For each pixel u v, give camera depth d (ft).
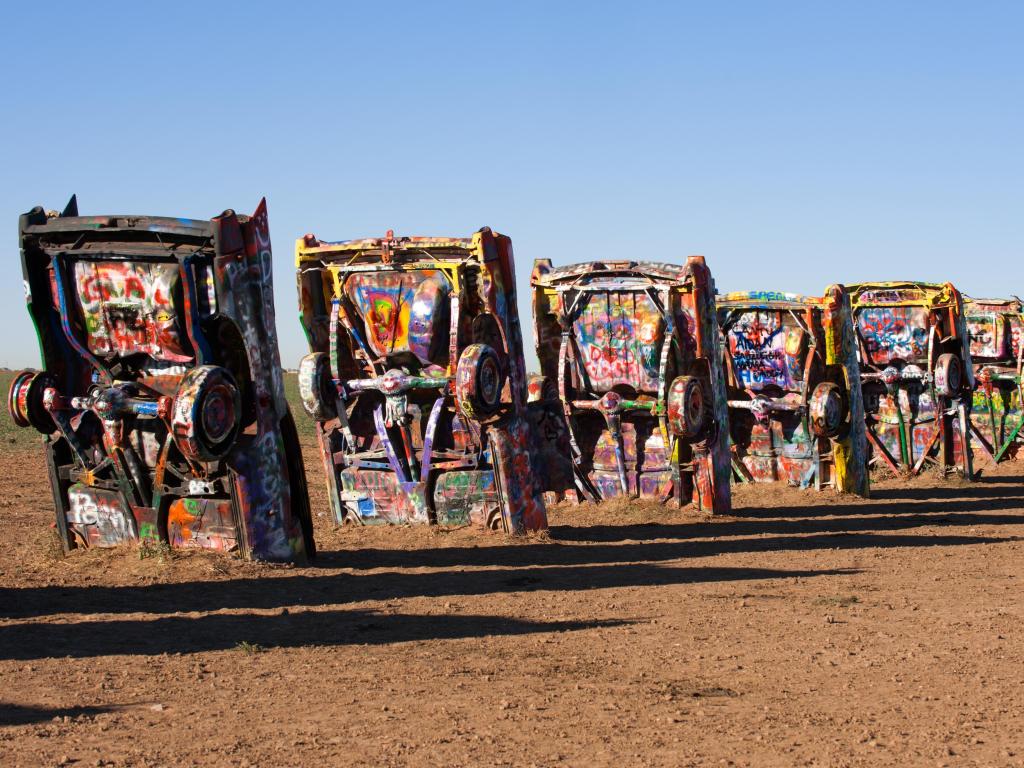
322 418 48.03
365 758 18.26
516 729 19.83
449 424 47.34
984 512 55.93
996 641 26.86
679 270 52.49
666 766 17.78
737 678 23.49
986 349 80.07
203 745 18.99
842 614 30.37
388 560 40.32
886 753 18.31
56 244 39.04
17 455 95.66
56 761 18.10
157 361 38.34
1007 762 17.83
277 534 38.45
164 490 38.45
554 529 48.67
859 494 62.39
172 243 37.55
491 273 44.68
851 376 61.98
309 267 48.44
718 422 53.57
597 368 54.95
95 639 27.48
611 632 28.17
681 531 48.47
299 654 25.84
